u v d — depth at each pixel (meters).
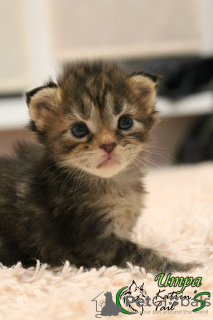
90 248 0.35
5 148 0.80
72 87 0.36
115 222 0.36
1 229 0.36
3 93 0.81
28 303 0.29
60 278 0.32
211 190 0.55
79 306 0.28
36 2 0.80
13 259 0.36
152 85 0.37
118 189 0.36
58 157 0.36
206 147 0.80
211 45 0.88
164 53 0.86
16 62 0.80
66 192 0.36
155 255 0.35
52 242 0.36
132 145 0.36
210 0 0.87
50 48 0.81
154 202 0.52
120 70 0.37
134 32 0.84
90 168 0.35
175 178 0.63
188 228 0.41
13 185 0.37
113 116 0.35
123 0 0.83
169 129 0.88
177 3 0.85
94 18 0.82
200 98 0.79
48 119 0.36
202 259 0.35
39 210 0.36
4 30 0.79
